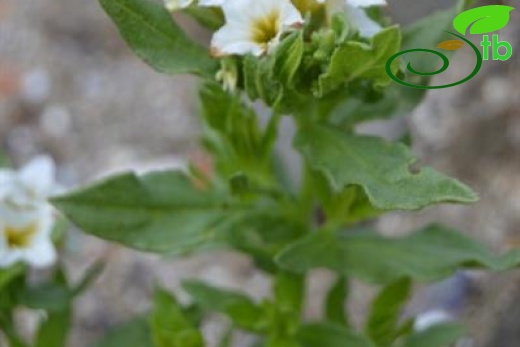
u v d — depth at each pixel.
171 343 0.28
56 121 0.39
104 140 0.39
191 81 0.40
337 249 0.27
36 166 0.29
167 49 0.26
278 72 0.25
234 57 0.26
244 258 0.37
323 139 0.26
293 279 0.28
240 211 0.28
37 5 0.42
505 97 0.36
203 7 0.26
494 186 0.36
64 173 0.38
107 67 0.40
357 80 0.26
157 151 0.39
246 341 0.35
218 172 0.28
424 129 0.36
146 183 0.27
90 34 0.41
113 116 0.39
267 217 0.28
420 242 0.28
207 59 0.26
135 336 0.30
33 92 0.40
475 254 0.28
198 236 0.27
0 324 0.28
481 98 0.37
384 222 0.36
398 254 0.28
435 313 0.30
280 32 0.25
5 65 0.40
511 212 0.35
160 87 0.40
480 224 0.35
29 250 0.28
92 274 0.29
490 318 0.34
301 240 0.27
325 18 0.25
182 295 0.36
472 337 0.34
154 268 0.36
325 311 0.29
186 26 0.40
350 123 0.28
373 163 0.26
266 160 0.28
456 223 0.36
